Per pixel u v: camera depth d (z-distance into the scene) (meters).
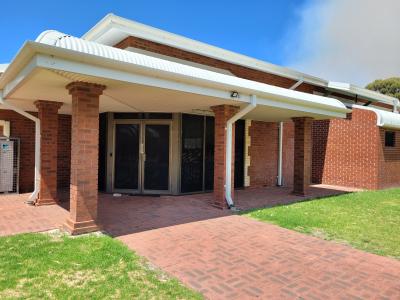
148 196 9.30
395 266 4.31
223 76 6.46
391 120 12.02
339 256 4.64
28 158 9.68
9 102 7.39
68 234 5.23
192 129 9.93
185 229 5.82
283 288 3.57
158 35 8.22
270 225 6.26
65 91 6.00
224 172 7.68
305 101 8.23
